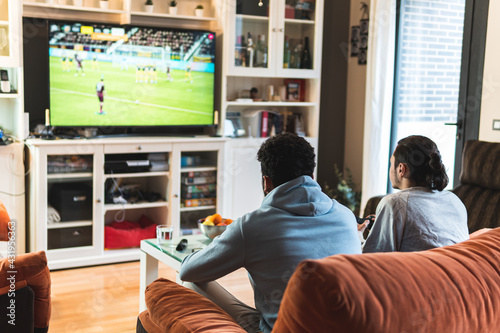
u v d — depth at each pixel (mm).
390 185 4703
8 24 3564
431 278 1059
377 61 4480
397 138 4637
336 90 5129
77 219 3852
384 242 1934
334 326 947
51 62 3738
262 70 4473
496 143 3170
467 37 3875
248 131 4703
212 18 4336
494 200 3072
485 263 1169
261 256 1603
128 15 3955
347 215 1714
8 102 3906
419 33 4363
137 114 4102
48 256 3742
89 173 3838
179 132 4430
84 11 4031
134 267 3924
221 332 1367
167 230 2418
